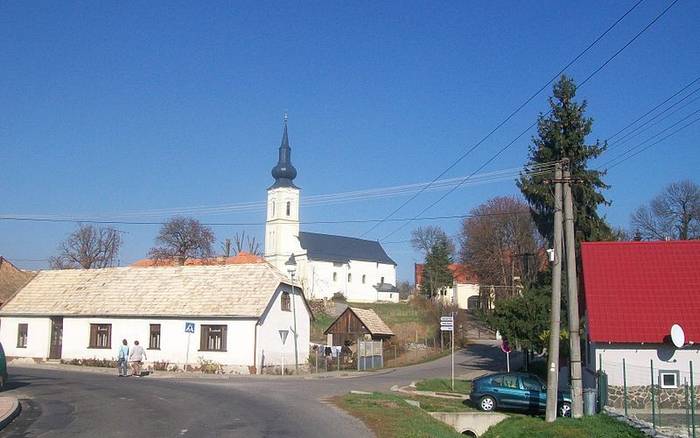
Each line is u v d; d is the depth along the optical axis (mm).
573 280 23875
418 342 75062
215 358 43781
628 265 32594
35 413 19812
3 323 50000
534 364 49000
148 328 45688
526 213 79812
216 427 17422
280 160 126062
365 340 58625
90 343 47094
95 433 16250
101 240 97750
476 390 28047
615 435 21281
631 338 29641
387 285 130875
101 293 48938
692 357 29266
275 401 23969
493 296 80625
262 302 44375
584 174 43219
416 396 30922
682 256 32625
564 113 44344
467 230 85062
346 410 21609
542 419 25078
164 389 27688
